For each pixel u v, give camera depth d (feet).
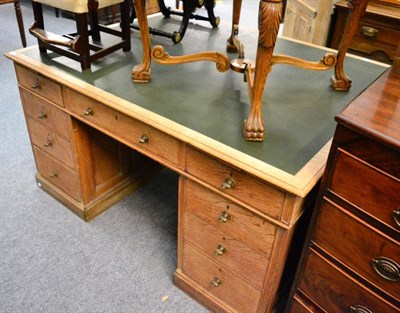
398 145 2.15
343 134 2.46
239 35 5.65
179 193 3.78
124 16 4.59
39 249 4.94
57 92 4.38
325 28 6.31
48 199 5.77
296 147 3.14
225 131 3.29
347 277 2.88
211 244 3.82
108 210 5.65
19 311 4.18
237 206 3.32
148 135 3.60
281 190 2.85
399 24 5.51
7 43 11.18
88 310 4.23
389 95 2.66
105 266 4.76
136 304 4.32
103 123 4.03
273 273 3.40
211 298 4.19
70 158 4.96
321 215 2.85
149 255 4.95
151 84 4.06
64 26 12.50
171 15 6.33
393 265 2.53
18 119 7.78
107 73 4.25
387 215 2.43
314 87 4.22
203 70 4.48
